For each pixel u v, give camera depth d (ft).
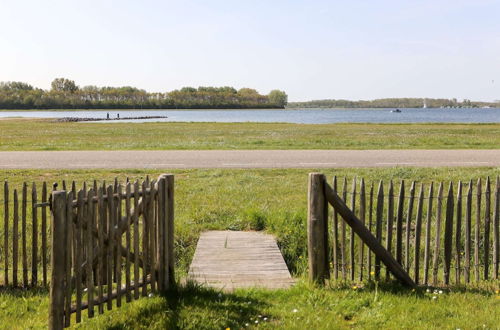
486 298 19.17
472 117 429.38
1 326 16.67
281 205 36.04
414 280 22.18
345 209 20.68
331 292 19.62
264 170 52.80
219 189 42.16
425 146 79.66
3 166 56.13
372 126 158.10
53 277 14.92
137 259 18.13
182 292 19.49
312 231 20.43
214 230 31.12
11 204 34.71
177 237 29.07
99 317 16.93
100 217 16.43
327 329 16.19
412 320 16.85
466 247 21.44
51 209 15.05
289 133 117.91
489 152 69.41
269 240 28.40
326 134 113.39
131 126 161.89
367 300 18.75
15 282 21.35
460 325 16.37
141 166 56.49
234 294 19.45
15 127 157.79
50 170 52.47
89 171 51.90
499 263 22.21
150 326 16.34
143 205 18.24
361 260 21.35
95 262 17.61
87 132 125.39
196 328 16.37
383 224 31.37
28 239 27.68
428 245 21.21
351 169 52.21
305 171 51.90
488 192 21.58
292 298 19.15
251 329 16.21
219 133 119.24
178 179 47.34
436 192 38.81
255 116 469.57
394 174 48.11
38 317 17.54
